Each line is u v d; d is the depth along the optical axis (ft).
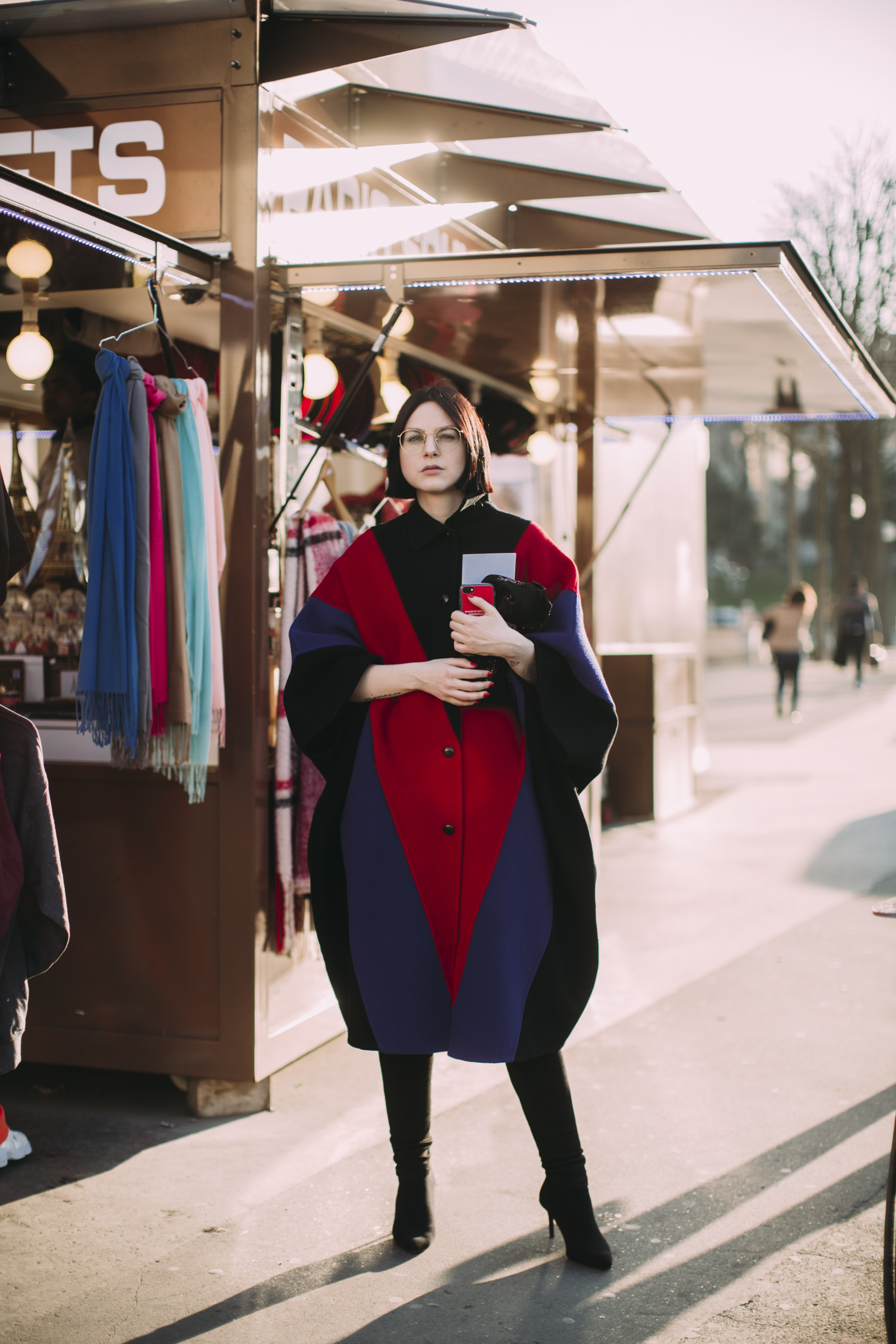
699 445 32.45
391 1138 8.56
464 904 7.70
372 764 7.97
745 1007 13.74
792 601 50.14
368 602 8.27
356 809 7.97
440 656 7.99
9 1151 9.89
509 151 13.30
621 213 14.25
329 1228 8.75
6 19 10.72
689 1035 12.85
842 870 20.85
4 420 13.51
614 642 26.58
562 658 7.80
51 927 8.25
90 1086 11.74
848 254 58.75
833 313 12.51
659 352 14.83
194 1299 7.75
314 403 13.21
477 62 11.94
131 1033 10.96
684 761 28.04
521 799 7.83
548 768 7.88
